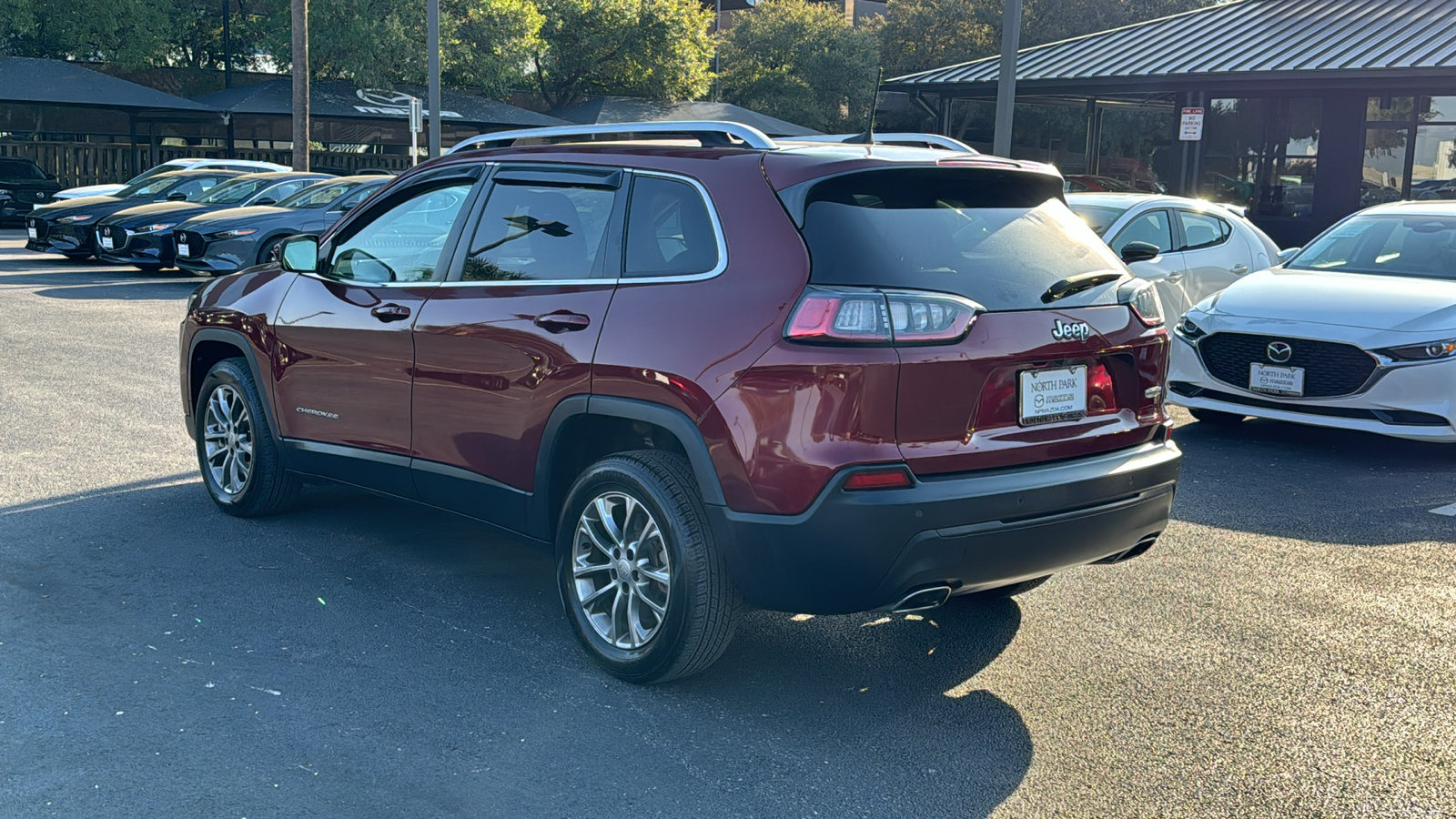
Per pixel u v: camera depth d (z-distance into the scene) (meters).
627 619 4.02
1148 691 4.02
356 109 31.02
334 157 36.28
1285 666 4.24
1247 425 8.93
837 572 3.49
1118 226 9.75
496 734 3.59
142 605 4.59
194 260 16.25
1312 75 19.69
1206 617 4.73
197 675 3.96
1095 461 3.85
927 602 3.65
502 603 4.72
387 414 4.83
